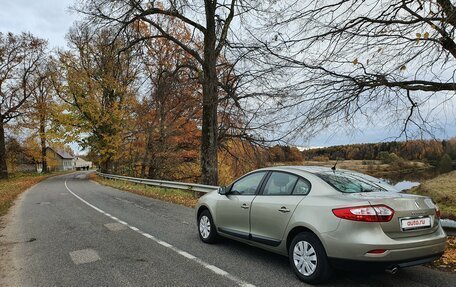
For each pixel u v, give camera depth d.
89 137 35.19
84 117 35.09
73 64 34.41
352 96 5.66
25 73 37.56
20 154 49.41
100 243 6.91
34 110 37.59
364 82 5.54
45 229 8.66
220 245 6.54
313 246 4.32
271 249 5.12
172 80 16.33
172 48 18.38
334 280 4.51
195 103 20.33
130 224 8.99
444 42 4.94
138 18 14.72
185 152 26.88
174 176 28.36
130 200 15.01
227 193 6.19
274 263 5.33
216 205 6.39
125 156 32.66
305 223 4.43
